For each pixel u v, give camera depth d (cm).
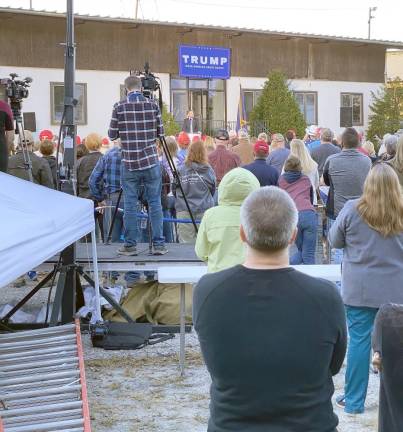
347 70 2983
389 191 427
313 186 845
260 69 2778
